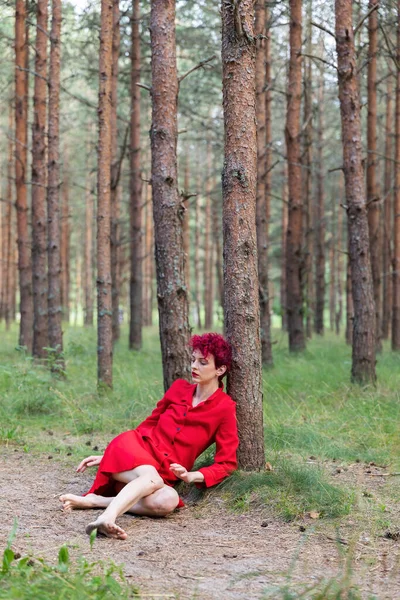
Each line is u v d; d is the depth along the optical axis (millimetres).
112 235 16938
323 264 21766
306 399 8945
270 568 3717
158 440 4930
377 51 12461
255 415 5301
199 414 4965
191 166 29547
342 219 27500
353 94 9828
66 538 4184
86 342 17547
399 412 7977
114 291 17562
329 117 24844
